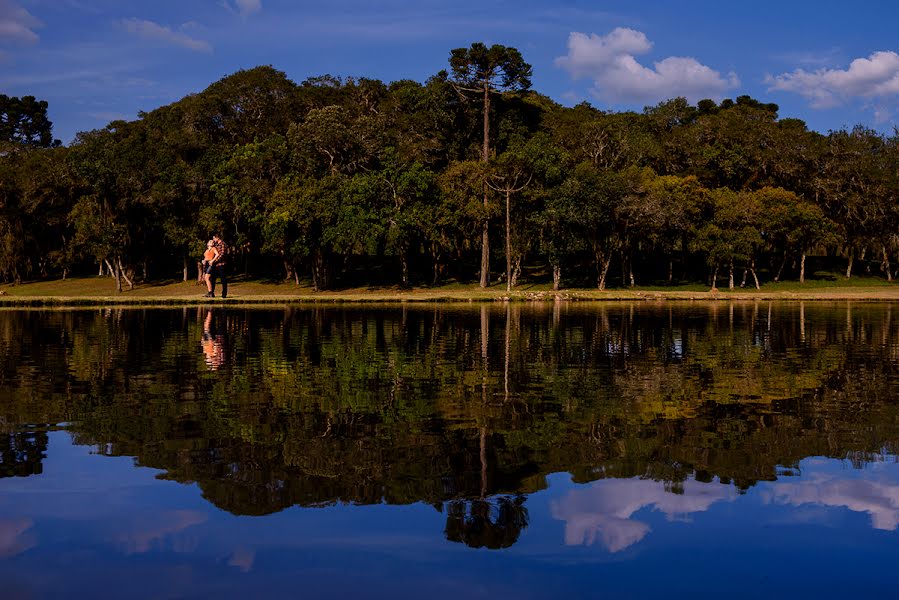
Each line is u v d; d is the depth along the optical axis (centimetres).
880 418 1179
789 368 1803
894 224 8331
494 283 7831
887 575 601
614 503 764
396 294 6675
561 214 6700
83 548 655
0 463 911
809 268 9250
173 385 1507
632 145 7869
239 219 7431
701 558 635
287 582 588
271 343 2389
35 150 8544
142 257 7919
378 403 1301
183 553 642
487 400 1334
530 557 637
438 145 8075
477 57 7438
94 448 983
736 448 984
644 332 2850
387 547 654
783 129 8869
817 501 774
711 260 7262
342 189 6800
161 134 8056
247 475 861
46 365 1823
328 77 8969
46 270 8844
